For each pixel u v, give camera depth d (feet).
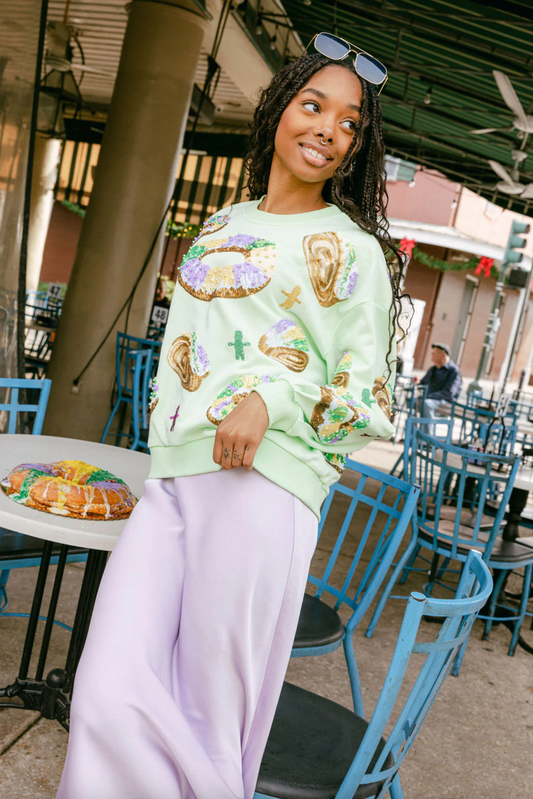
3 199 12.27
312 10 23.62
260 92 4.80
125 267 18.31
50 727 7.18
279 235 4.29
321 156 4.33
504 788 7.88
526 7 16.62
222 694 4.01
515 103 19.98
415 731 4.68
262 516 3.98
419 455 12.59
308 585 12.75
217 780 3.82
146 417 17.66
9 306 12.43
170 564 4.14
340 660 10.17
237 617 3.95
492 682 10.63
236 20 20.93
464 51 21.13
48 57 22.84
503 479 11.42
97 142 32.96
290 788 4.42
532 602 14.96
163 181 18.49
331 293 4.13
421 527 12.14
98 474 5.84
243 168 5.04
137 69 18.06
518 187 26.02
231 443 3.82
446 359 31.17
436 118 27.66
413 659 10.77
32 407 8.23
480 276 73.87
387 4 20.17
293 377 4.00
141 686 3.80
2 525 5.06
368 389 4.09
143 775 3.73
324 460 4.21
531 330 89.20
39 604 6.79
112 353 18.47
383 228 4.43
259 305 4.18
